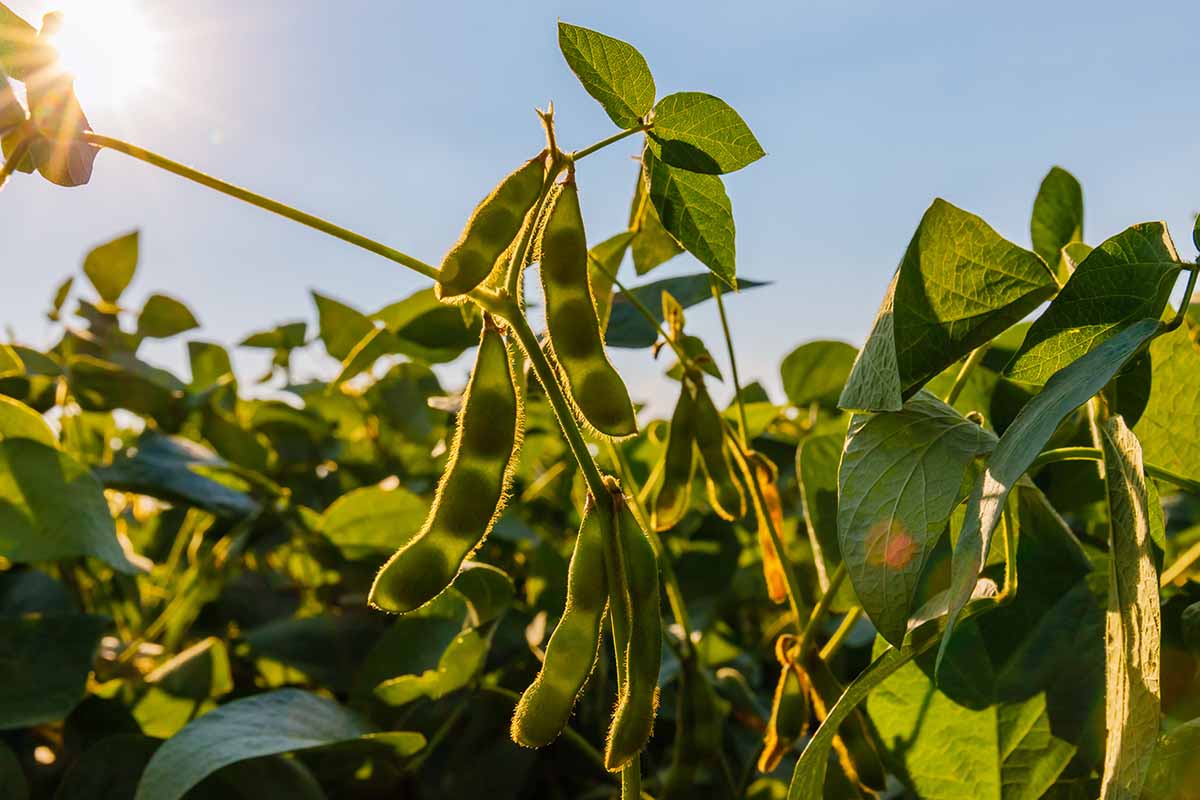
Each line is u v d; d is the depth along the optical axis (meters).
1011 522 0.27
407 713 0.37
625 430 0.24
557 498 0.64
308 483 0.65
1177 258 0.22
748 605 0.57
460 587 0.36
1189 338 0.28
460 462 0.24
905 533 0.24
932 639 0.25
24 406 0.40
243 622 0.52
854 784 0.29
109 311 0.65
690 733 0.35
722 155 0.26
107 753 0.35
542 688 0.23
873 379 0.25
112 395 0.57
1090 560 0.31
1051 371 0.24
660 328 0.35
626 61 0.26
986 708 0.29
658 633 0.23
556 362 0.25
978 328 0.25
